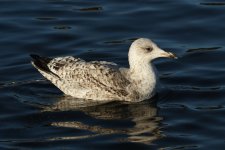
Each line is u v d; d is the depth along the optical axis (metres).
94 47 21.12
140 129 16.61
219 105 17.69
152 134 16.34
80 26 22.39
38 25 22.44
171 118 17.16
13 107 17.81
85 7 23.58
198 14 22.84
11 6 23.62
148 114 17.42
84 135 16.31
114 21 22.64
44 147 15.82
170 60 20.30
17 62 20.27
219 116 17.11
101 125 16.86
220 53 20.47
